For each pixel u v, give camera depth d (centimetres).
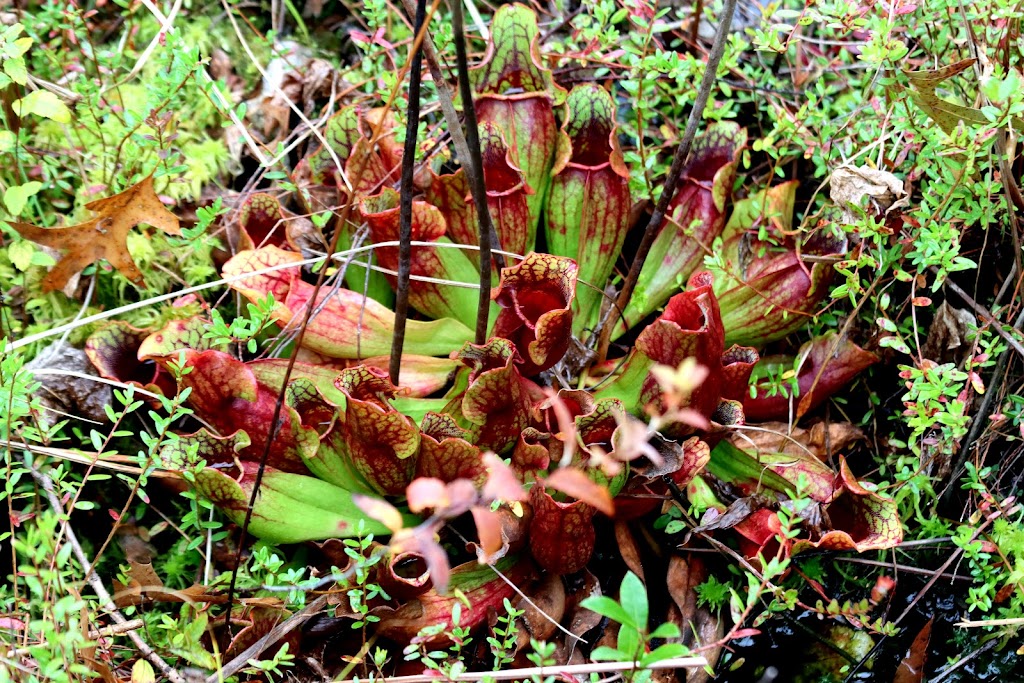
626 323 96
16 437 88
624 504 89
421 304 94
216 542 91
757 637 91
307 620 87
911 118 91
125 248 89
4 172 96
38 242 88
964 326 92
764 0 108
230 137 103
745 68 102
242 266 90
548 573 89
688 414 69
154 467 85
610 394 90
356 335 92
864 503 87
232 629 87
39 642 81
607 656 74
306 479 88
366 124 96
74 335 94
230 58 106
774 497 89
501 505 86
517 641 87
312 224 98
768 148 94
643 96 97
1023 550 86
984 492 87
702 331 84
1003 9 85
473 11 98
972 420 92
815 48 107
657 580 93
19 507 90
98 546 92
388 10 109
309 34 111
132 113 92
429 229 91
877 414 97
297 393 86
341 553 87
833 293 89
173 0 108
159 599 86
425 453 85
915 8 90
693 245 96
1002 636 88
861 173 88
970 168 85
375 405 83
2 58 90
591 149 96
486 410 86
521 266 85
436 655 82
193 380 86
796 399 94
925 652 89
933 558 92
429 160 95
